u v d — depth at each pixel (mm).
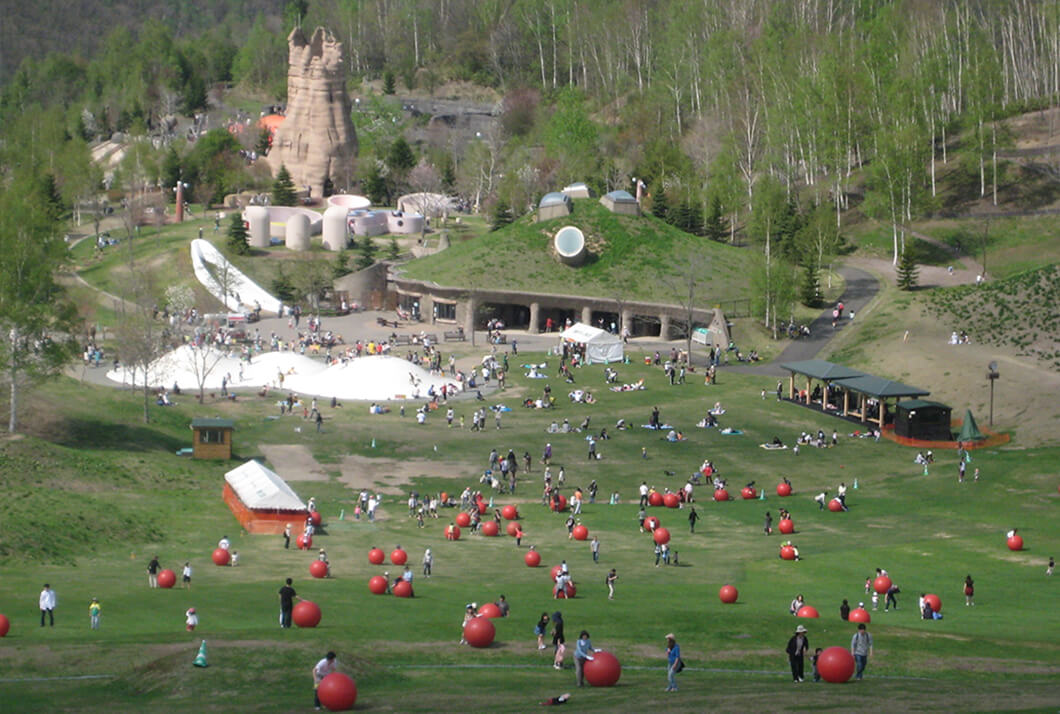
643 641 62844
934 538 96562
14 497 92688
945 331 167625
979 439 129250
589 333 171750
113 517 92125
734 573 85188
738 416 142625
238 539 91375
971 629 69125
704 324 182625
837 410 145375
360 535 95438
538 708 46969
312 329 188500
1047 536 96312
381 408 142750
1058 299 168625
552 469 121750
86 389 137250
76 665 54344
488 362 163125
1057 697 48375
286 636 59656
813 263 189375
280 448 125625
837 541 95812
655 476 119875
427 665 56562
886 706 46062
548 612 69625
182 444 124688
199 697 48906
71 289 194000
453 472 119875
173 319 185625
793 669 53781
